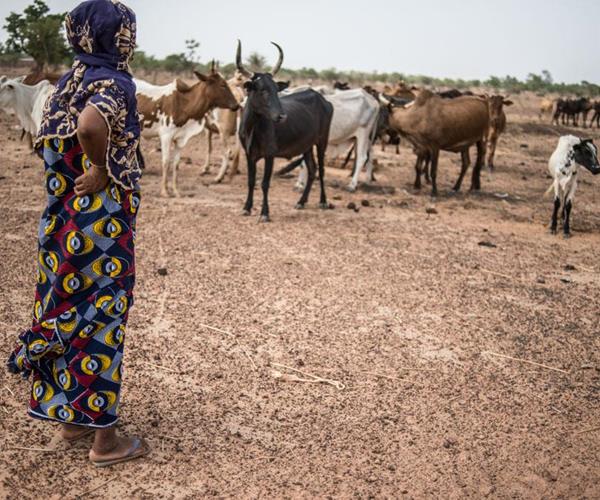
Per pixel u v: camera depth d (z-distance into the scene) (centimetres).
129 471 354
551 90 7481
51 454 364
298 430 412
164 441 386
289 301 642
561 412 457
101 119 296
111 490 337
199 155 1672
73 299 323
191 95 1074
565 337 596
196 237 858
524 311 658
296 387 469
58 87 320
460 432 422
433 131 1242
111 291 326
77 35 314
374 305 648
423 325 604
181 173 1373
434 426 428
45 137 315
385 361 521
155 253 773
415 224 1032
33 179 1164
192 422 411
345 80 6406
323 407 443
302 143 1011
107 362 328
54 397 332
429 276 756
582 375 519
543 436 423
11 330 525
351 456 387
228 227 924
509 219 1120
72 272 318
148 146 1744
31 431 386
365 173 1509
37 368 329
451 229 1013
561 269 821
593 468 389
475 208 1201
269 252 809
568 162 966
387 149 2050
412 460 387
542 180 1591
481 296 697
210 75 1073
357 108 1255
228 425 411
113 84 306
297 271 739
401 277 744
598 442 419
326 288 688
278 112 910
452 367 519
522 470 383
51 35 3116
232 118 1247
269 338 552
